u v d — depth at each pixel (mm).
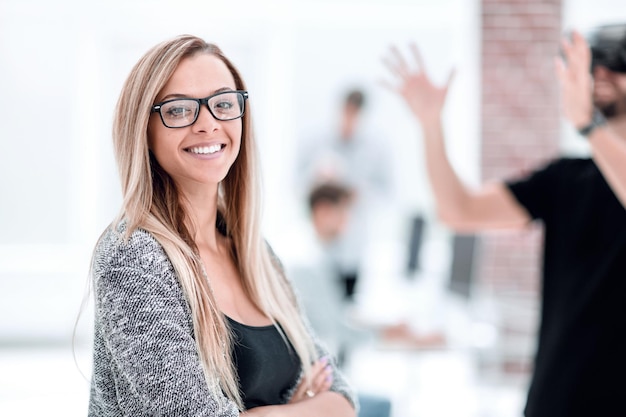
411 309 4539
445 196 2512
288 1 6941
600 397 2094
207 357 1546
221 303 1683
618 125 2184
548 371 2180
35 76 6996
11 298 6828
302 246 6734
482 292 5613
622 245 2107
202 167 1630
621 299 2096
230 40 7102
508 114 6082
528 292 5980
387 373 6273
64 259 6941
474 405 5402
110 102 7023
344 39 7207
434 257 5973
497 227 2516
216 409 1513
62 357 6469
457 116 6773
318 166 6289
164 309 1506
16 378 5836
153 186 1655
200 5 6922
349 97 6312
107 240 1558
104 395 1579
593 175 2244
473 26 6242
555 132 6066
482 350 4406
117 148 1626
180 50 1619
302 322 1939
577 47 2127
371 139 6398
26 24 6961
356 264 5105
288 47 7133
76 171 7020
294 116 7223
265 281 1824
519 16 6055
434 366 6465
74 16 6918
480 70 6086
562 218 2285
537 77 6066
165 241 1567
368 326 4039
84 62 6941
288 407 1689
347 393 1857
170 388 1470
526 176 2502
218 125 1629
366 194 6359
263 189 1839
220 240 1815
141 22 6961
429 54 7145
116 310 1497
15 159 7039
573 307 2160
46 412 4098
